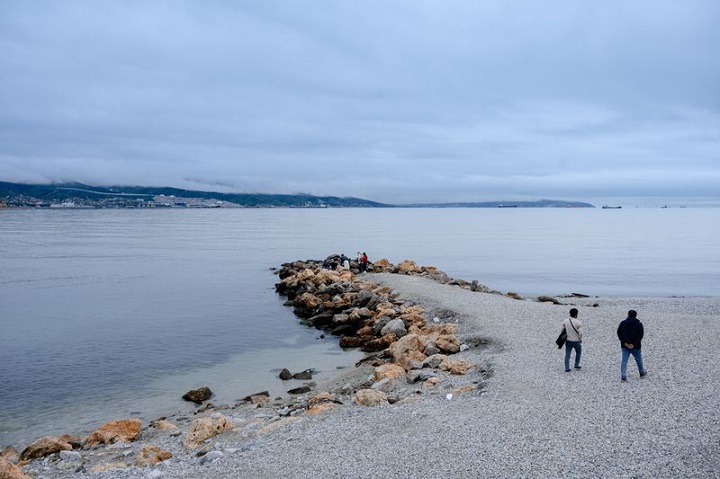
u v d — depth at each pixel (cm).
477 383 2167
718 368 2150
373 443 1593
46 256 9281
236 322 4266
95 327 4091
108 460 1783
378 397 2058
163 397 2614
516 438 1531
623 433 1516
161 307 4884
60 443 1920
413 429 1678
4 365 3138
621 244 12850
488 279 7050
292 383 2759
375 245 12300
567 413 1709
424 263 8856
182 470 1558
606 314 3378
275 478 1416
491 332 3061
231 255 9750
